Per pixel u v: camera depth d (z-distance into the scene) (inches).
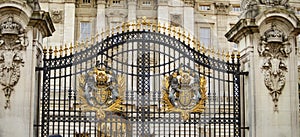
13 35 595.2
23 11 593.3
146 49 652.7
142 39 655.8
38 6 609.0
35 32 606.9
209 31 1793.8
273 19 648.4
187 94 653.3
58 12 1715.1
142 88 647.1
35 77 622.2
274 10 642.8
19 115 585.0
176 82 653.3
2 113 584.4
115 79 645.9
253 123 631.8
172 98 648.4
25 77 593.6
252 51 645.3
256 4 655.8
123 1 1759.4
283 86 643.5
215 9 1813.5
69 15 1717.5
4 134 579.5
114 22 1723.7
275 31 647.8
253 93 637.3
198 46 680.4
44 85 628.7
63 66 637.3
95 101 636.7
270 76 641.6
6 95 587.5
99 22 1733.5
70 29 1705.2
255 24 641.6
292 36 655.1
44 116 622.2
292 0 1689.2
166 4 1747.0
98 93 639.8
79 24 1742.1
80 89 637.9
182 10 1760.6
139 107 645.9
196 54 666.2
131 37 657.0
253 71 641.0
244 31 650.8
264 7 652.1
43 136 617.0
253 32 646.5
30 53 598.9
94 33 1729.8
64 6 1726.1
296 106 645.3
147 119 644.7
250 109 637.9
